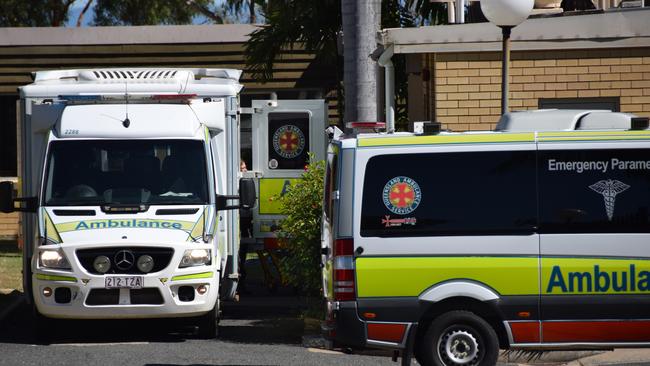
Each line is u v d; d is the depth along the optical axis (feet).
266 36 153.69
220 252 95.45
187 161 92.84
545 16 104.42
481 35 104.47
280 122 122.42
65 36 176.65
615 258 66.95
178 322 100.37
